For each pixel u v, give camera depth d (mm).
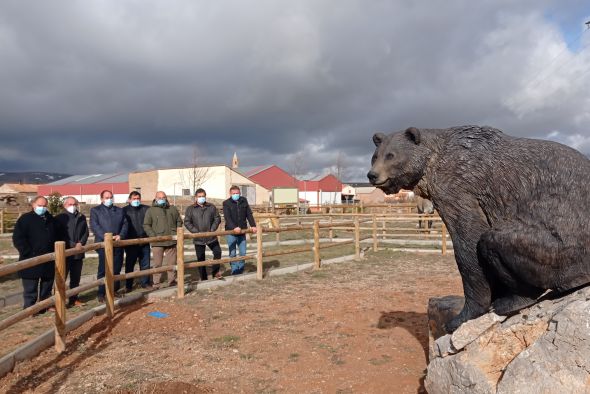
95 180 51469
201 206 9469
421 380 4547
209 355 5297
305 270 10812
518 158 3111
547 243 2801
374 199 56750
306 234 19844
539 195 2938
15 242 6820
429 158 3512
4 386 4367
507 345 3072
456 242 3410
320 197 48406
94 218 8211
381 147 3689
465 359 3197
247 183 40531
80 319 6363
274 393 4375
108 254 6750
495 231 3055
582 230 2721
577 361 2564
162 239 7973
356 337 5840
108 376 4656
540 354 2746
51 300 5211
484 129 3408
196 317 6812
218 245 9586
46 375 4684
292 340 5789
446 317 4148
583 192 2807
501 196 3129
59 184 52500
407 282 9305
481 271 3338
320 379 4660
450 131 3553
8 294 8586
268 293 8398
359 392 4359
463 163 3330
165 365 4992
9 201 30703
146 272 7613
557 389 2609
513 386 2793
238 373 4820
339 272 10547
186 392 4297
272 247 15898
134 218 8852
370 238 16688
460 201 3332
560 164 2941
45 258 5102
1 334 5949
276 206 29531
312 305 7445
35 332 6016
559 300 2902
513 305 3137
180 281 8008
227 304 7578
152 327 6328
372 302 7598
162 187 40750
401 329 6109
